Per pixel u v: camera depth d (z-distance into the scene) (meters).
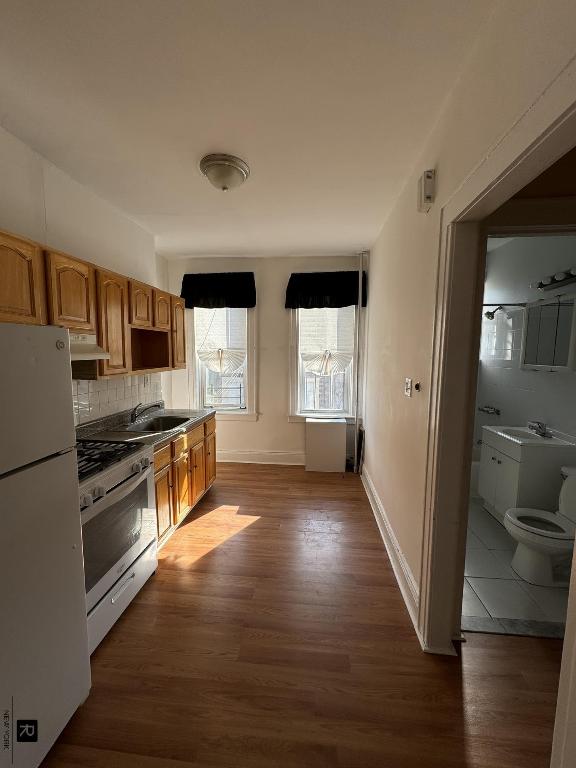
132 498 1.95
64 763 1.17
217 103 1.48
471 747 1.22
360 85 1.36
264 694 1.41
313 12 1.07
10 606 1.03
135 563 1.97
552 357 2.72
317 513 3.00
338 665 1.54
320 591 2.02
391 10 1.05
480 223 1.39
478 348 1.45
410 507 1.96
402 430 2.18
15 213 1.76
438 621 1.60
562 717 0.73
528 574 2.09
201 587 2.06
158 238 3.32
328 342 4.09
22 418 1.06
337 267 3.96
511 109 0.93
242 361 4.19
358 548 2.47
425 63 1.25
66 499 1.24
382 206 2.56
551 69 0.76
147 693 1.41
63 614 1.24
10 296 1.46
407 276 2.10
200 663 1.55
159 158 1.93
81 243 2.26
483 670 1.51
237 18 1.09
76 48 1.20
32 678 1.11
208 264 4.09
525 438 2.67
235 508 3.09
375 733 1.27
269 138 1.74
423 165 1.80
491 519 2.89
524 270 3.11
